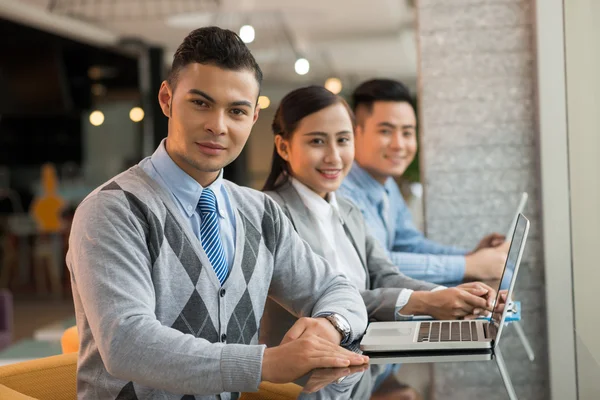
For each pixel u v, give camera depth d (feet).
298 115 7.94
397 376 4.86
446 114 12.41
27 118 40.32
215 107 5.06
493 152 12.32
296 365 4.64
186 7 24.82
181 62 5.09
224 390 4.50
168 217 5.08
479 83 12.35
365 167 11.07
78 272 4.72
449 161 12.40
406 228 11.53
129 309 4.57
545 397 4.36
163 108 5.35
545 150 11.79
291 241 6.07
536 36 11.87
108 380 4.81
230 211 5.58
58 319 24.02
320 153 7.93
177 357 4.45
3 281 33.83
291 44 29.35
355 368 5.04
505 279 7.32
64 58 30.91
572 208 11.62
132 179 5.13
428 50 12.41
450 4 12.35
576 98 11.53
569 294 9.23
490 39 12.31
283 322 6.91
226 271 5.40
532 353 5.72
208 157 5.09
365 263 8.30
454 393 4.41
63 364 5.63
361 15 27.99
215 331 5.20
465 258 10.42
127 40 30.45
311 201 8.01
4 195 37.70
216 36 5.07
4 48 30.01
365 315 6.07
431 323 6.74
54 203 32.60
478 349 5.87
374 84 11.02
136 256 4.79
